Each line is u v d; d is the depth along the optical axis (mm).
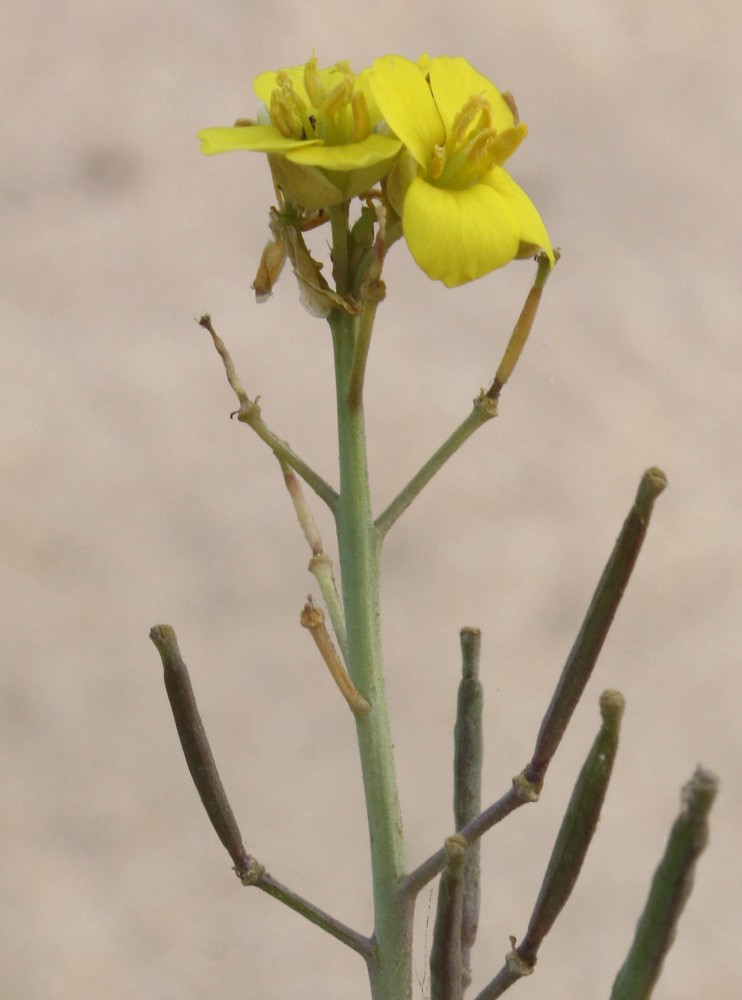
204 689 625
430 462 253
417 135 243
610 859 562
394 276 903
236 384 251
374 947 255
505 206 243
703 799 222
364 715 253
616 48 1120
